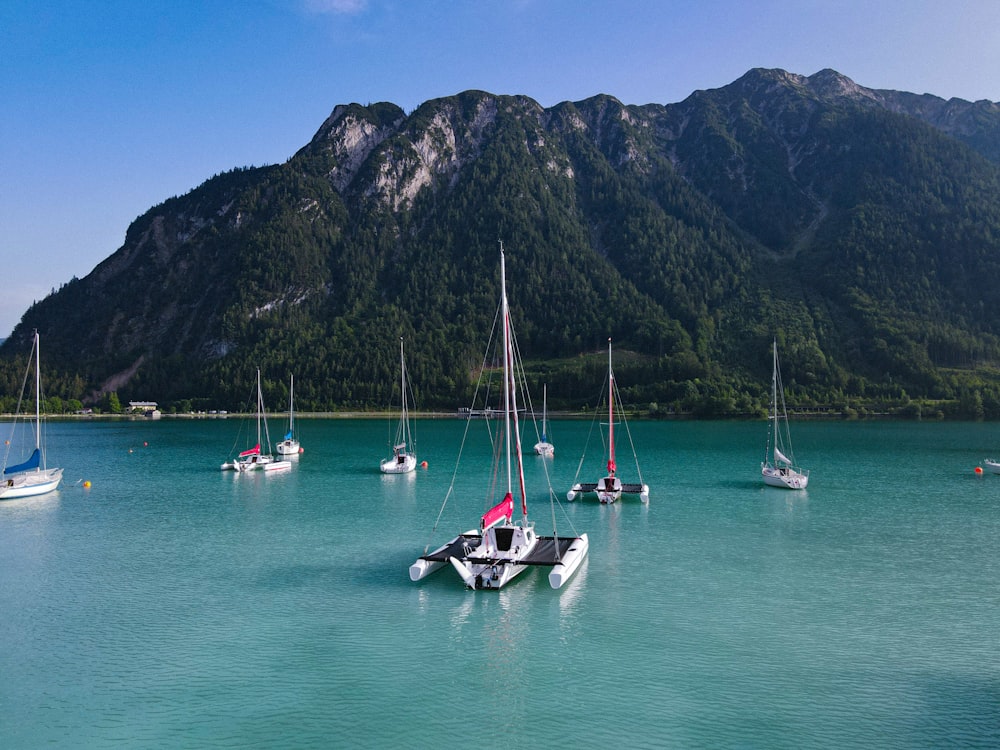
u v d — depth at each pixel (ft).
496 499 232.12
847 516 197.88
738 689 86.79
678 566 142.72
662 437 519.19
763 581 131.85
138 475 305.53
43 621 111.65
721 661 95.04
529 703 83.61
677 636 104.01
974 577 134.31
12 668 94.12
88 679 90.68
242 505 222.28
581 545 143.74
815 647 99.66
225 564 145.89
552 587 126.00
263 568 142.61
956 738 75.10
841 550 156.15
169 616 113.80
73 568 143.23
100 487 266.16
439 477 297.94
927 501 224.74
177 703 84.12
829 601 119.75
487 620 111.24
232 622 110.83
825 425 643.86
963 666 93.15
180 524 189.57
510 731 77.30
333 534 175.94
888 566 142.51
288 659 96.53
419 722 79.46
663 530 178.29
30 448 459.73
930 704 82.64
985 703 82.79
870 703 82.94
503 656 97.14
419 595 124.06
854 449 413.39
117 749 74.28
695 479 281.33
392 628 107.96
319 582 132.36
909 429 588.91
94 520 195.83
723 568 141.08
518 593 125.18
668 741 74.95
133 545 163.84
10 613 115.44
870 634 104.42
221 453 417.69
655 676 90.53
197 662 95.71
